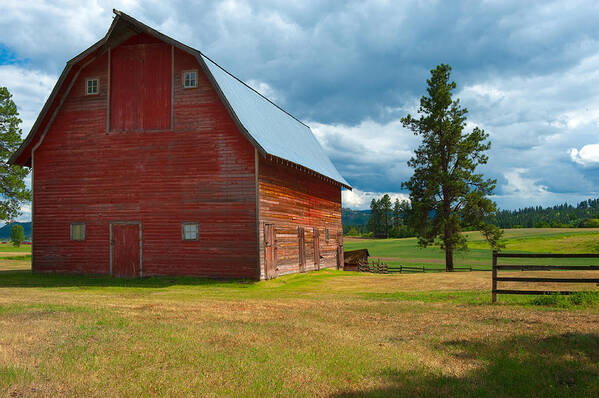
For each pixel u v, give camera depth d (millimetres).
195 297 19266
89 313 13289
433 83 48812
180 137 26812
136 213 26984
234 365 8102
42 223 28203
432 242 47719
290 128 38312
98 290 22125
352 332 11156
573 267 15070
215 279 25609
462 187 45938
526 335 10398
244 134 25359
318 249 35375
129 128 27453
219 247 25812
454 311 14266
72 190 27922
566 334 10266
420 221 47562
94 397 6488
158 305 15781
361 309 15000
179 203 26500
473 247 110250
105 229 27297
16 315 12781
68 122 28281
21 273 29031
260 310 14703
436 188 46375
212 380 7285
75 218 27766
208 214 26094
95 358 8297
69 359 8211
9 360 8016
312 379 7418
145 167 27062
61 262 27797
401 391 6926
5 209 48094
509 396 6801
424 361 8562
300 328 11461
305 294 20688
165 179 26766
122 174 27328
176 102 27047
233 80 30656
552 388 6996
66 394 6562
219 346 9445
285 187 29484
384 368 8094
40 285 23984
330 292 21656
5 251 82750
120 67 27938
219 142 26328
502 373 7742
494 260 15953
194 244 26125
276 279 26812
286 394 6750
